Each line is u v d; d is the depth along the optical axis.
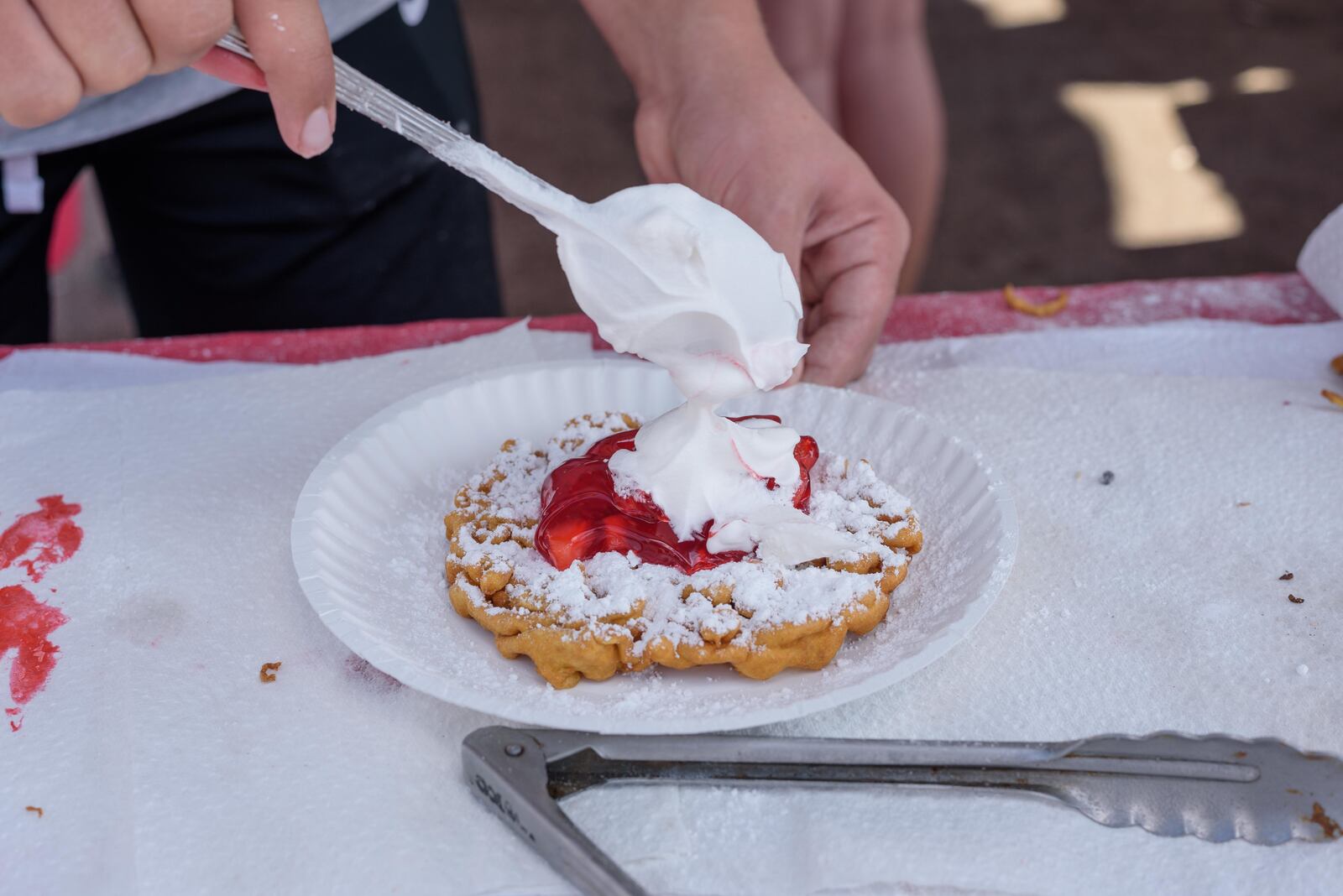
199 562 1.42
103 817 1.08
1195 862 1.03
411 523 1.43
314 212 2.45
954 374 1.80
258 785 1.12
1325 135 5.01
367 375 1.80
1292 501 1.49
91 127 2.16
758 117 1.82
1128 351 1.89
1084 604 1.34
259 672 1.26
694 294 1.21
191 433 1.67
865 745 1.07
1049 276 4.29
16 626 1.32
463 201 2.62
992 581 1.22
